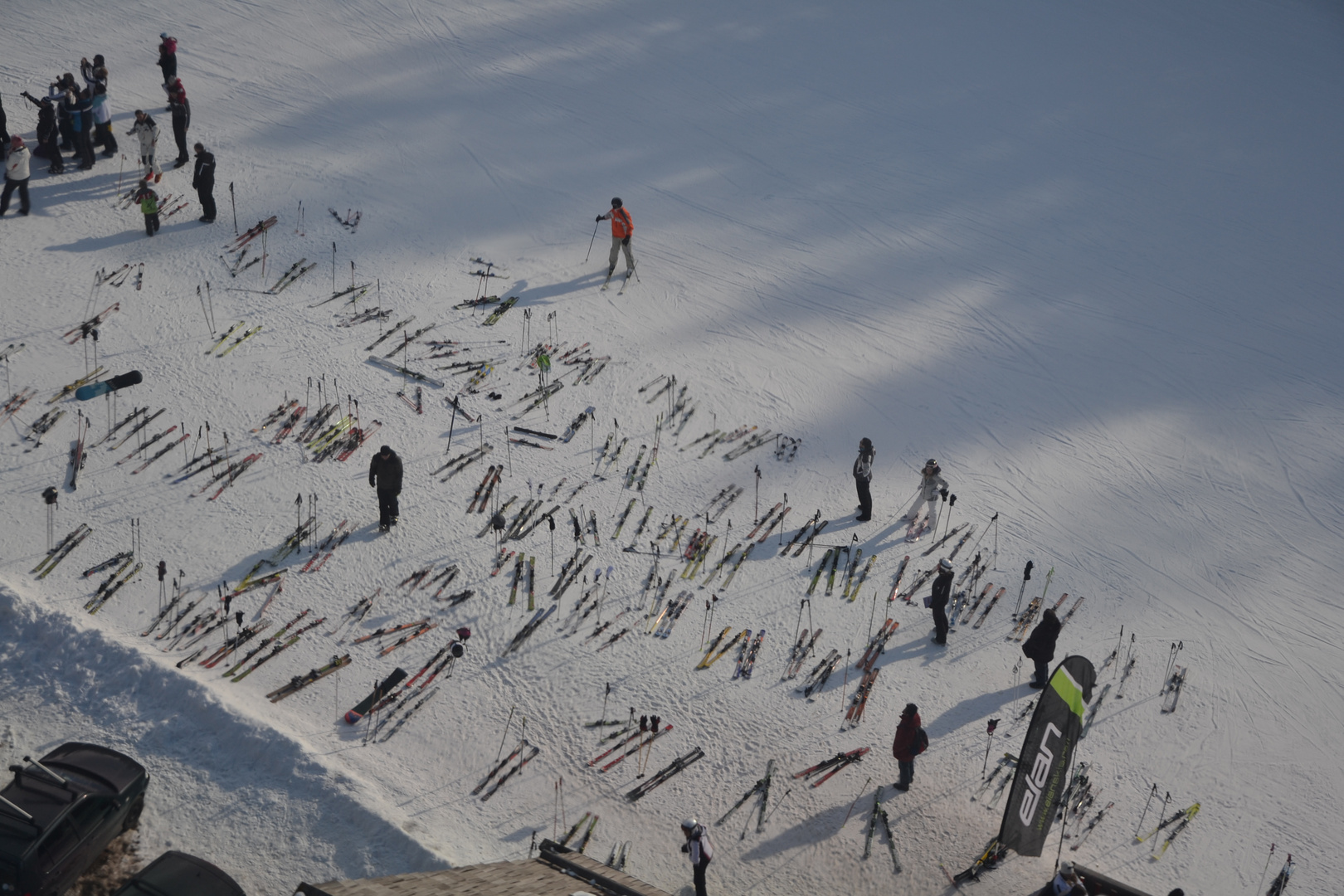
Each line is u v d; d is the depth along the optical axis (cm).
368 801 1237
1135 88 3603
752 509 1841
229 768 1274
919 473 1973
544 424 1959
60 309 2027
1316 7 4416
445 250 2403
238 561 1591
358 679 1435
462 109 2953
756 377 2167
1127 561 1811
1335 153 3288
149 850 1179
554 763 1359
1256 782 1425
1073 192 2967
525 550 1684
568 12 3619
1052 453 2052
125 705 1334
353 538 1662
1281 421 2192
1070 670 1172
